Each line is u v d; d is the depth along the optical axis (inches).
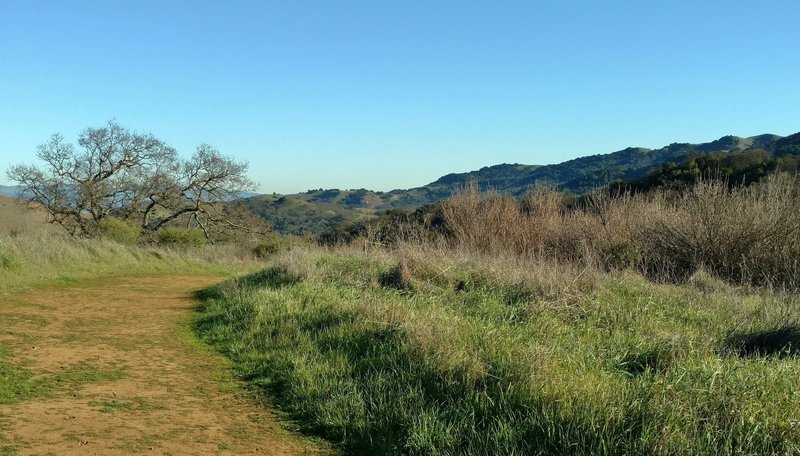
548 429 151.1
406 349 229.6
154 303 456.8
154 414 198.2
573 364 205.6
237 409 208.7
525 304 328.2
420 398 189.2
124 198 1301.7
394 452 163.3
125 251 794.8
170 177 1327.5
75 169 1226.6
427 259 442.0
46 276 557.6
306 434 185.5
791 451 132.6
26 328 330.0
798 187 541.0
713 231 529.0
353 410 192.7
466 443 161.6
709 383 169.2
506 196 698.8
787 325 252.8
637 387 176.6
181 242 1083.9
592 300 329.7
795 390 167.2
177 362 273.6
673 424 144.6
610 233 588.4
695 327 287.6
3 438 165.8
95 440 169.8
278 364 253.9
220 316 381.7
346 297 367.9
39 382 227.3
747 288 455.2
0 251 536.4
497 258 523.2
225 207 1466.5
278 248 1067.3
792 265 485.4
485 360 209.5
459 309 322.7
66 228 1213.7
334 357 247.6
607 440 141.9
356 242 653.9
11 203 1171.9
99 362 265.7
